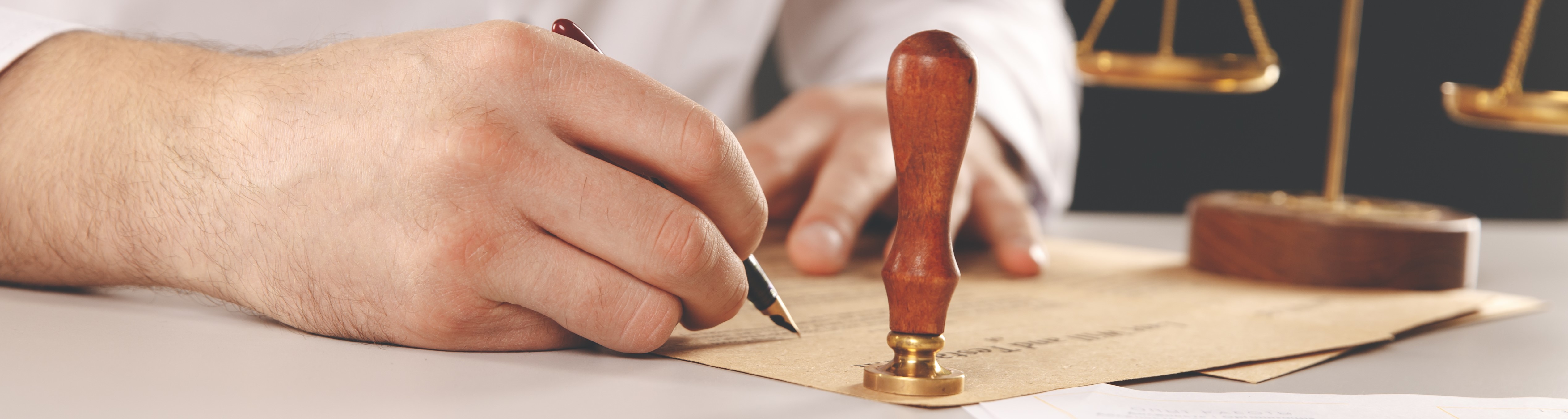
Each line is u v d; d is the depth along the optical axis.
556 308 0.57
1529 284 0.86
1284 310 0.72
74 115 0.64
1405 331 0.68
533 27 0.58
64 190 0.63
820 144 0.95
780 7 1.43
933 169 0.54
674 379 0.55
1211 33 2.46
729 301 0.58
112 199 0.62
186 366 0.54
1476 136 2.48
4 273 0.65
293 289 0.59
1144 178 2.55
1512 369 0.61
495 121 0.56
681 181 0.57
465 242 0.56
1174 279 0.83
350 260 0.58
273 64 0.62
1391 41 2.47
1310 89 2.49
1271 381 0.58
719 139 0.57
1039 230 0.90
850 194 0.83
